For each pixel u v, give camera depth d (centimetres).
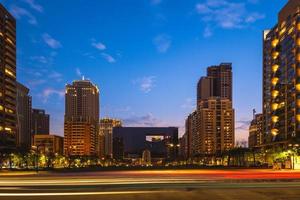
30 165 19562
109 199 3431
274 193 3844
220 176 7519
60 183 5578
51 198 3528
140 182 5625
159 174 8956
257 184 5003
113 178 6894
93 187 4712
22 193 3969
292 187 4528
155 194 3806
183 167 18662
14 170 14688
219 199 3391
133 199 3428
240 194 3762
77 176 8112
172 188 4450
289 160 14075
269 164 17725
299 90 19962
